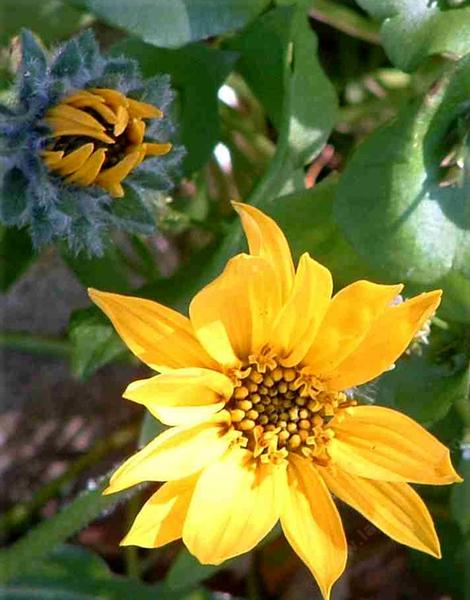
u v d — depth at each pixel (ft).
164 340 0.65
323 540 0.67
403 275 0.75
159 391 0.63
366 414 0.69
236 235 0.78
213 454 0.69
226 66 0.83
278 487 0.69
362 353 0.68
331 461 0.69
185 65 0.83
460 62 0.74
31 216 0.69
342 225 0.74
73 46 0.69
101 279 0.88
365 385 0.77
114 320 0.63
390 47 0.75
